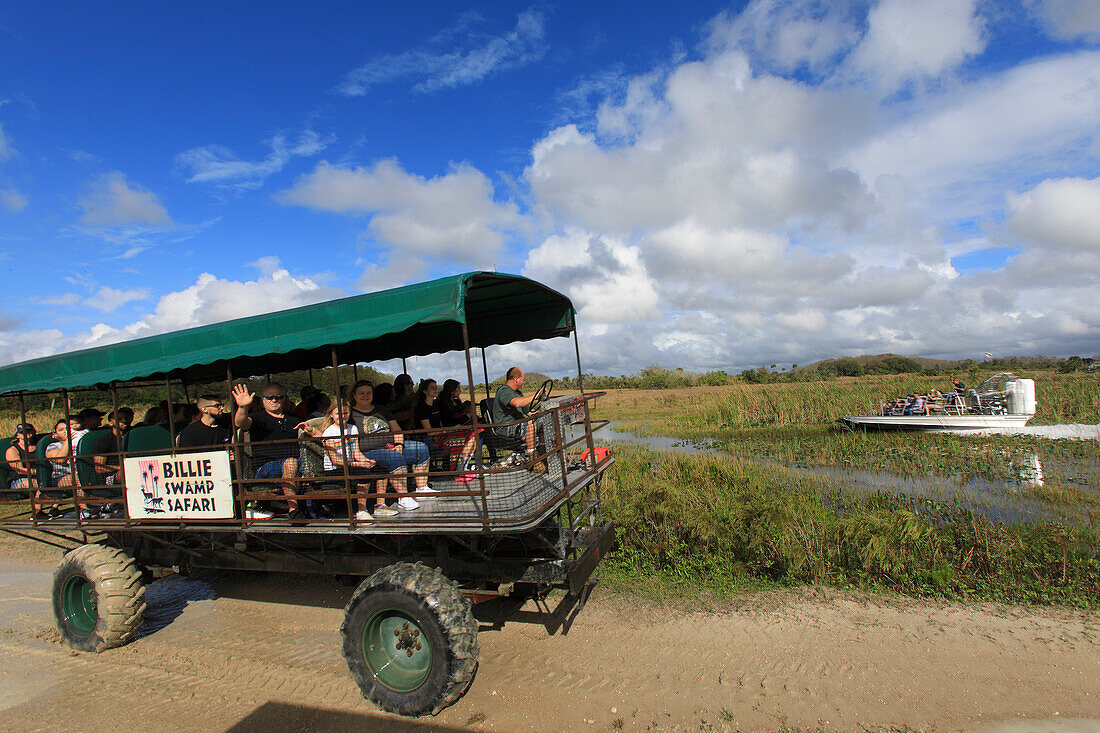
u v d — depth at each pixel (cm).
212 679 475
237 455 501
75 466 606
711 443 1700
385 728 395
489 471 409
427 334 738
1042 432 1700
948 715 379
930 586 585
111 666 509
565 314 656
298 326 493
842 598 573
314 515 516
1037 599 552
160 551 610
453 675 394
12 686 479
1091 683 409
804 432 1888
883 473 1182
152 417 688
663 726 379
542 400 610
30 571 812
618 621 545
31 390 618
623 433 2066
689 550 703
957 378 2483
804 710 390
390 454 489
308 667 489
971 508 843
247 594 683
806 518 704
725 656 470
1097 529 715
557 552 471
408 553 505
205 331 533
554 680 446
